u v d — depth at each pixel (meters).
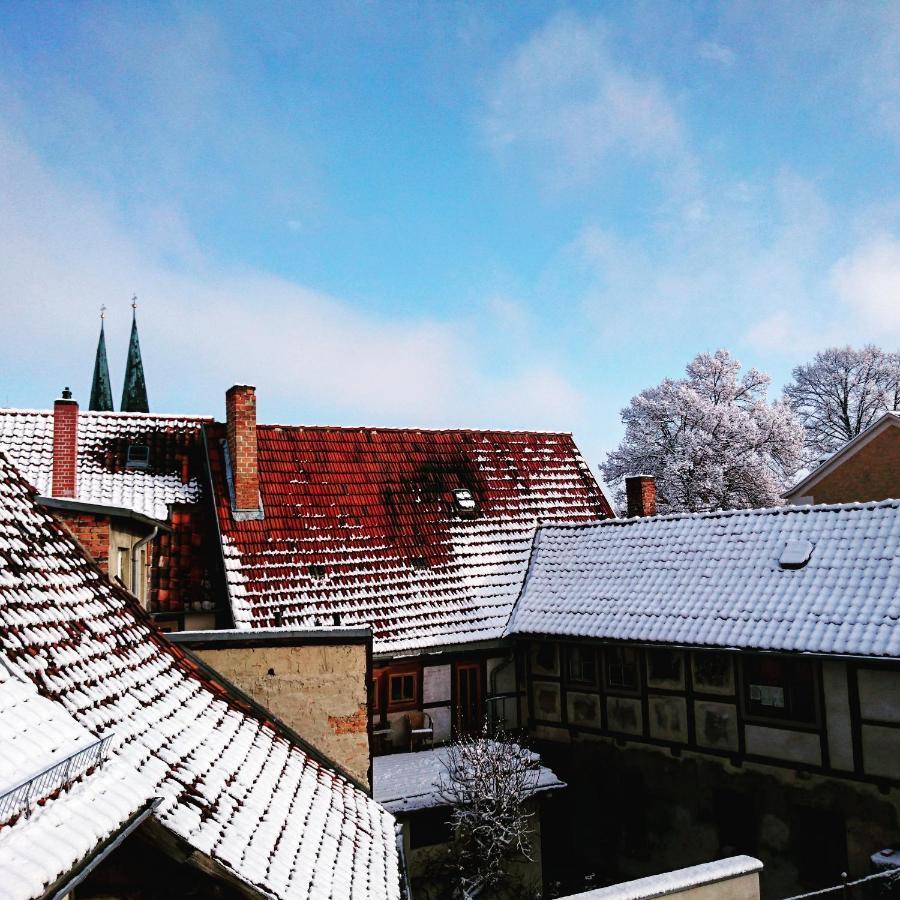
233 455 18.48
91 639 6.76
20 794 4.16
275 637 10.12
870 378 40.56
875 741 12.52
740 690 14.30
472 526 20.78
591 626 16.38
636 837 15.80
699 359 39.69
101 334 56.41
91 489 18.27
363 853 7.30
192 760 6.34
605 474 39.59
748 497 35.56
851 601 13.29
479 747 14.91
